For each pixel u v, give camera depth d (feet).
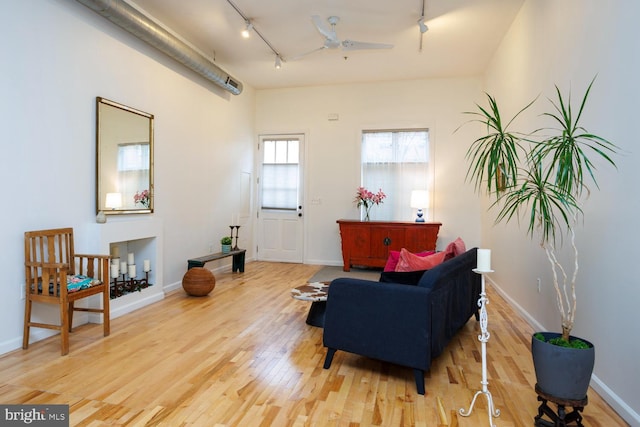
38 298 8.57
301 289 10.31
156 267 13.05
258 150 21.80
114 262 11.36
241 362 8.18
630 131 6.03
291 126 21.31
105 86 11.25
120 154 11.78
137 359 8.25
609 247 6.65
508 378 7.57
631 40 6.01
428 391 7.01
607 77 6.77
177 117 14.76
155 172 13.53
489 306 13.20
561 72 8.96
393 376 7.62
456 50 15.81
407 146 19.89
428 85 19.48
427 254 10.56
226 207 18.65
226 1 12.16
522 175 11.76
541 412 5.84
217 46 15.74
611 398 6.48
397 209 19.98
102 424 5.80
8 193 8.52
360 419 6.05
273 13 12.92
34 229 9.12
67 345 8.49
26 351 8.57
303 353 8.73
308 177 21.15
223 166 18.33
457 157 19.12
